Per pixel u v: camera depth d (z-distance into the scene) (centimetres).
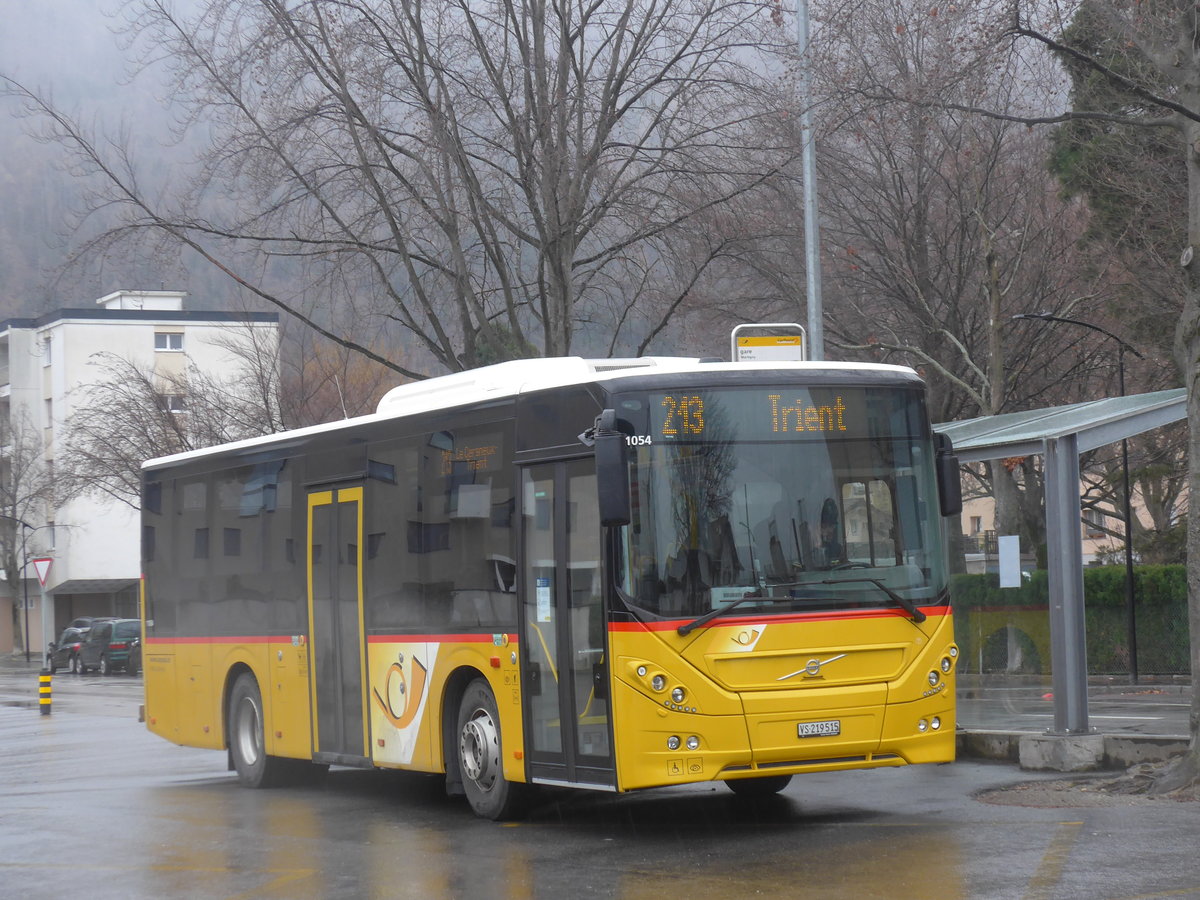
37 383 7681
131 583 7588
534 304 2409
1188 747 1248
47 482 6944
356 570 1392
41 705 3103
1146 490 3747
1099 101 2603
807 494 1079
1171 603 2778
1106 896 794
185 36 2230
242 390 4459
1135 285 2833
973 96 1448
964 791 1236
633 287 2380
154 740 2323
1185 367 1241
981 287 3281
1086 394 3566
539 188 2264
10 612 8656
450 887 916
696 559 1047
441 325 2370
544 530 1135
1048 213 3253
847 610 1065
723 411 1077
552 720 1120
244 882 970
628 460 1058
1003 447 1359
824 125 1886
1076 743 1304
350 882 950
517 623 1159
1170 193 2672
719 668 1034
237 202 2275
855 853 966
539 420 1149
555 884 909
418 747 1288
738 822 1144
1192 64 1255
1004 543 1412
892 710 1068
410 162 2283
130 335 7256
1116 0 1373
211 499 1686
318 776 1630
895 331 3356
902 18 1875
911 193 3253
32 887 990
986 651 1527
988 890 823
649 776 1031
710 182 2278
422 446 1300
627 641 1042
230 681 1636
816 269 2266
